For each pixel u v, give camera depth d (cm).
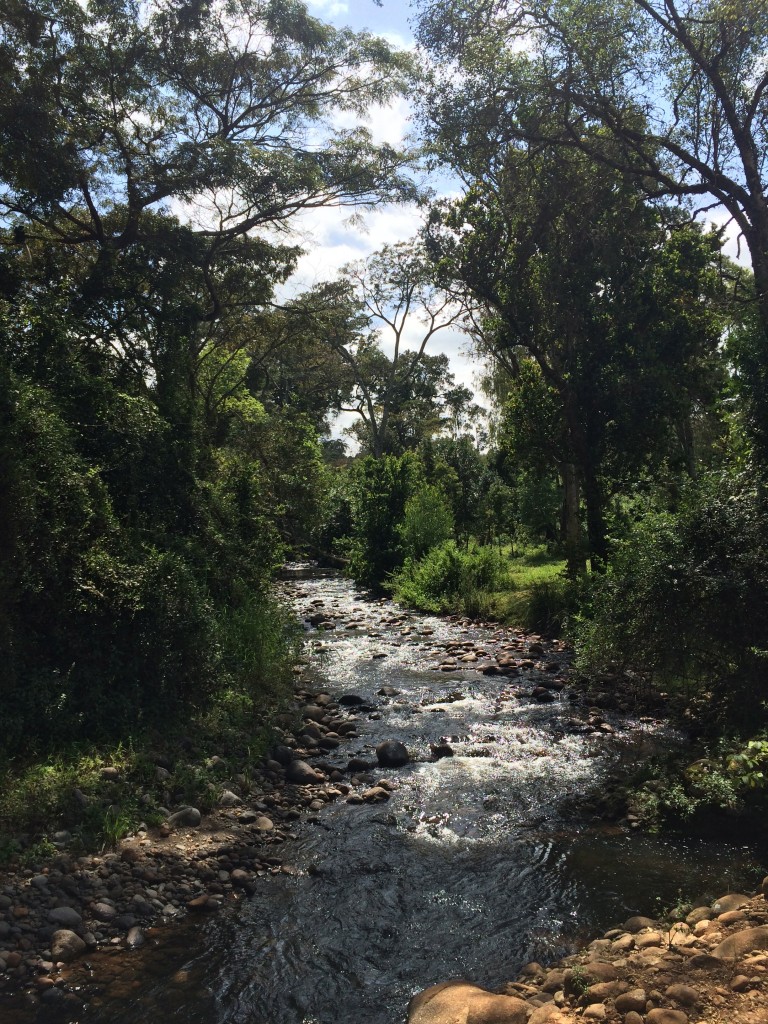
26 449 875
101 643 827
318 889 571
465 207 1808
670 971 385
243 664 1068
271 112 2166
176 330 1761
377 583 2511
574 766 833
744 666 782
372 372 5259
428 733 961
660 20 1462
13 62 1585
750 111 1488
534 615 1684
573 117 1658
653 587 812
